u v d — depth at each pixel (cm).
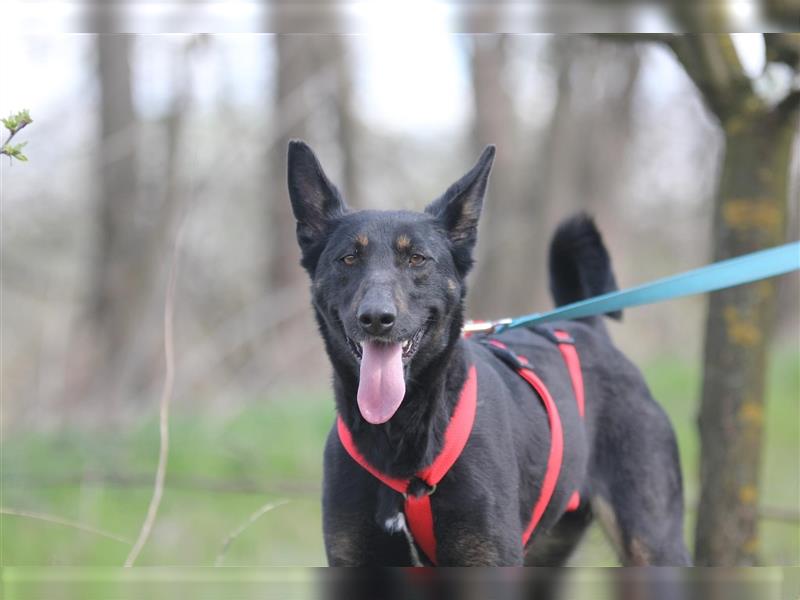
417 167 1808
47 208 1517
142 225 1452
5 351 1366
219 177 1359
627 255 1853
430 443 381
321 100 1386
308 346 1356
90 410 1203
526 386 439
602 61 1560
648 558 466
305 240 430
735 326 518
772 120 512
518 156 1677
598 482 476
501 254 1587
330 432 417
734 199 521
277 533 688
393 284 384
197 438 842
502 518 389
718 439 523
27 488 697
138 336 1298
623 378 489
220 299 1588
